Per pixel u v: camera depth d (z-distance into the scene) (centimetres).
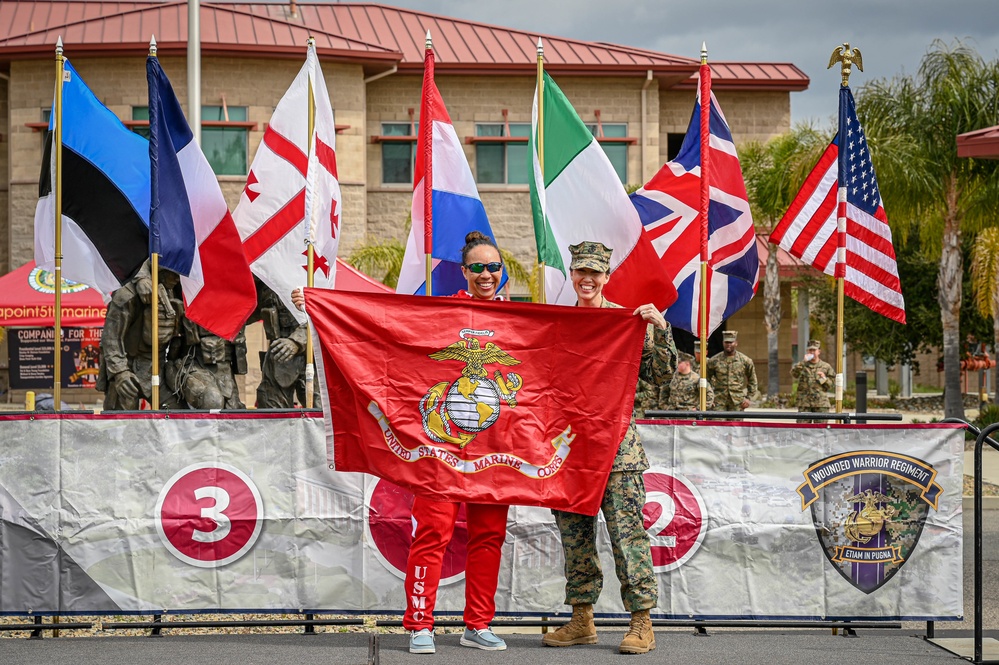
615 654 598
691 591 648
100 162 888
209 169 758
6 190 2866
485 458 602
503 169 2978
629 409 605
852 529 651
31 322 2055
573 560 617
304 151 853
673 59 3073
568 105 809
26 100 2783
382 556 646
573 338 611
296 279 849
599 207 803
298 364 1021
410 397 607
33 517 635
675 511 649
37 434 637
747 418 654
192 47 1625
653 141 3022
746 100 3181
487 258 622
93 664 573
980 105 2105
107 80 2772
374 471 606
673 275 838
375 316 611
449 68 2931
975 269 2755
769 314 2952
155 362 697
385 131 2950
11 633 659
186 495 641
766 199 2711
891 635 658
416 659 582
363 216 2864
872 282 783
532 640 639
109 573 636
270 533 643
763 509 650
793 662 584
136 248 927
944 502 652
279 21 2906
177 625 640
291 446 646
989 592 870
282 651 601
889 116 2152
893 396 3744
